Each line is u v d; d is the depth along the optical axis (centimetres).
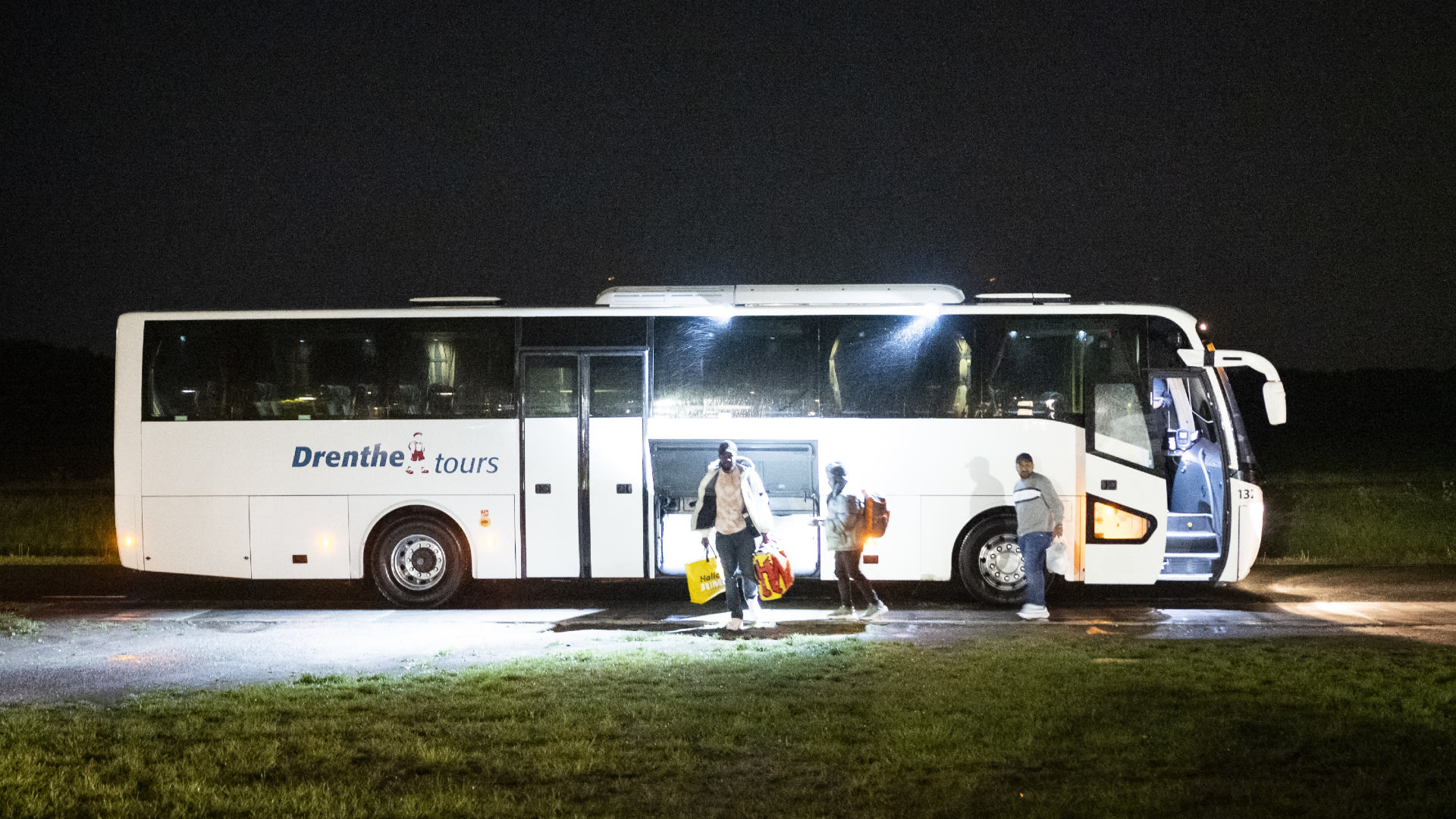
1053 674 880
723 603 1420
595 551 1355
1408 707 766
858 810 584
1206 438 1349
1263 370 1326
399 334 1384
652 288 1395
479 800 596
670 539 1352
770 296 1391
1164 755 665
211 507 1384
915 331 1346
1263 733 709
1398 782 619
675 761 660
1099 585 1479
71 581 1656
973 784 620
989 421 1332
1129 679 858
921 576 1331
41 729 746
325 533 1377
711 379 1356
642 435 1354
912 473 1334
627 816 576
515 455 1364
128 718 776
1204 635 1109
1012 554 1333
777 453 1351
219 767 657
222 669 984
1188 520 1334
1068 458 1323
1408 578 1540
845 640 1053
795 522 1344
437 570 1388
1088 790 607
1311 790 606
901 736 704
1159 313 1333
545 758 666
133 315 1407
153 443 1395
